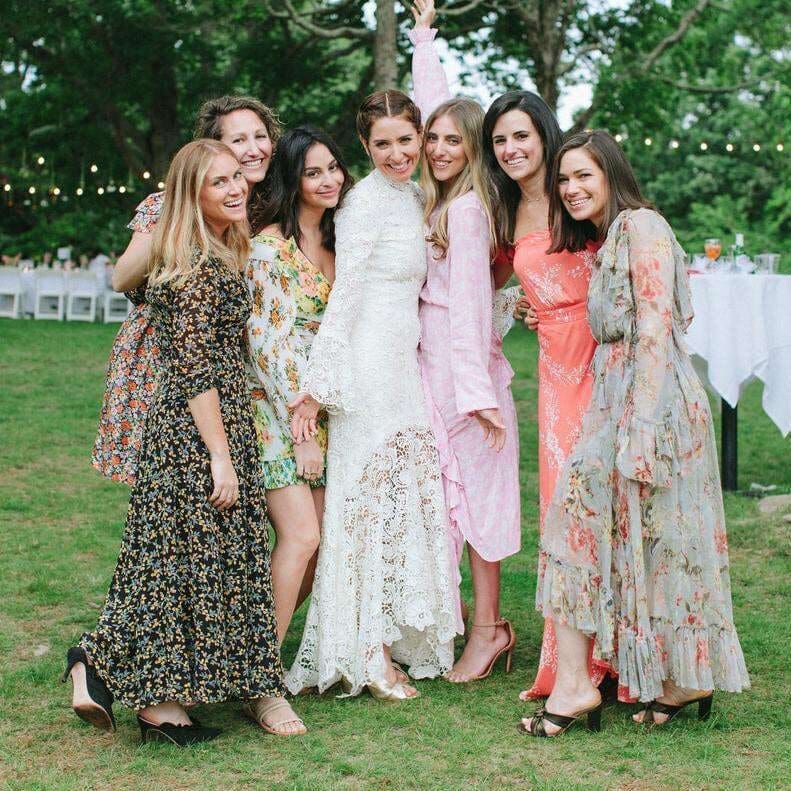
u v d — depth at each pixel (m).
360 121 3.66
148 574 3.11
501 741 3.15
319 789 2.81
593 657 3.24
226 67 20.50
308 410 3.49
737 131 29.08
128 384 3.43
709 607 3.15
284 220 3.62
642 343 3.11
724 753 3.03
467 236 3.63
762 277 5.89
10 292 19.58
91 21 17.77
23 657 3.83
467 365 3.60
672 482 3.11
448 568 3.68
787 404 5.89
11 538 5.47
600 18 17.72
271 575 3.44
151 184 20.33
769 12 18.55
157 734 3.17
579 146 3.31
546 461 3.58
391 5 12.85
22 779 2.89
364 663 3.54
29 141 21.84
